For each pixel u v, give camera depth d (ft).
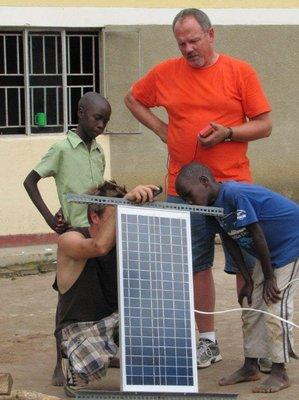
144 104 16.21
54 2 24.35
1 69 24.13
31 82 24.43
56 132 24.85
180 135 15.31
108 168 25.34
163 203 12.32
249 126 15.02
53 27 24.41
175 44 25.73
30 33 24.30
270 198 13.87
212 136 14.62
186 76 15.25
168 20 25.59
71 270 13.67
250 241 14.01
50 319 18.93
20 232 24.35
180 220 12.28
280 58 27.22
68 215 15.10
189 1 25.89
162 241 12.13
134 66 25.30
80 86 25.07
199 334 15.75
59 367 14.79
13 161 24.14
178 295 12.11
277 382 14.17
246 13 26.68
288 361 14.11
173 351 11.96
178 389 11.84
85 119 15.01
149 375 11.75
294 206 14.06
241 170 15.34
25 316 19.20
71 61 24.93
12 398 12.86
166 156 25.86
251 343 14.55
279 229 13.96
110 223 12.99
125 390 11.62
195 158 15.24
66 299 13.82
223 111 15.11
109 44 25.04
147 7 25.36
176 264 12.16
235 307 19.38
